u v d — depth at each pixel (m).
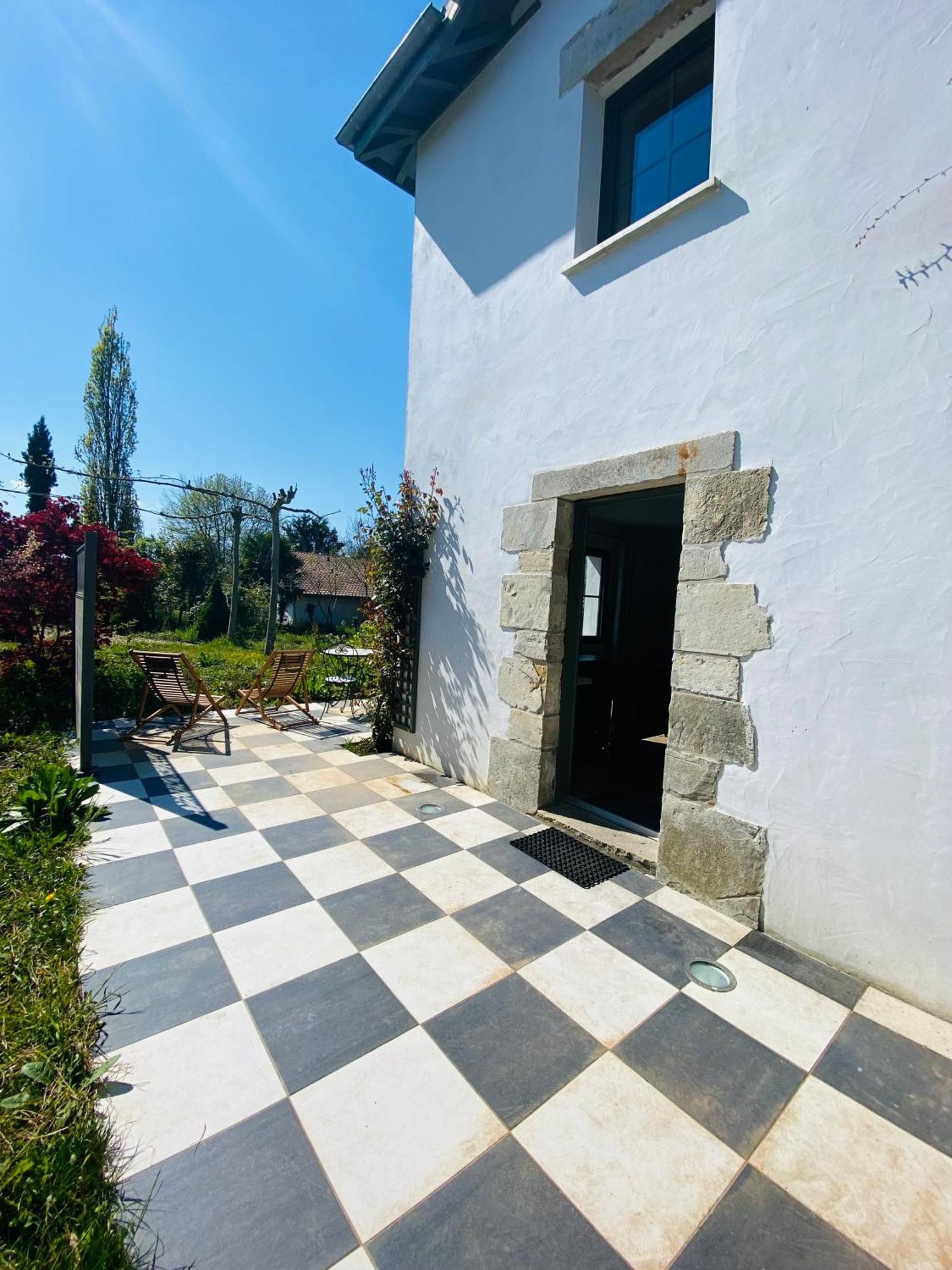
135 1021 1.71
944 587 1.87
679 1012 1.85
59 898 2.29
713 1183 1.29
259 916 2.30
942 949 1.88
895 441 1.98
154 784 3.90
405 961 2.06
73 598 6.04
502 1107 1.46
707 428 2.57
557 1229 1.17
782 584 2.29
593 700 5.14
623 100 3.26
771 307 2.33
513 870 2.80
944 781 1.88
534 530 3.51
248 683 7.78
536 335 3.51
